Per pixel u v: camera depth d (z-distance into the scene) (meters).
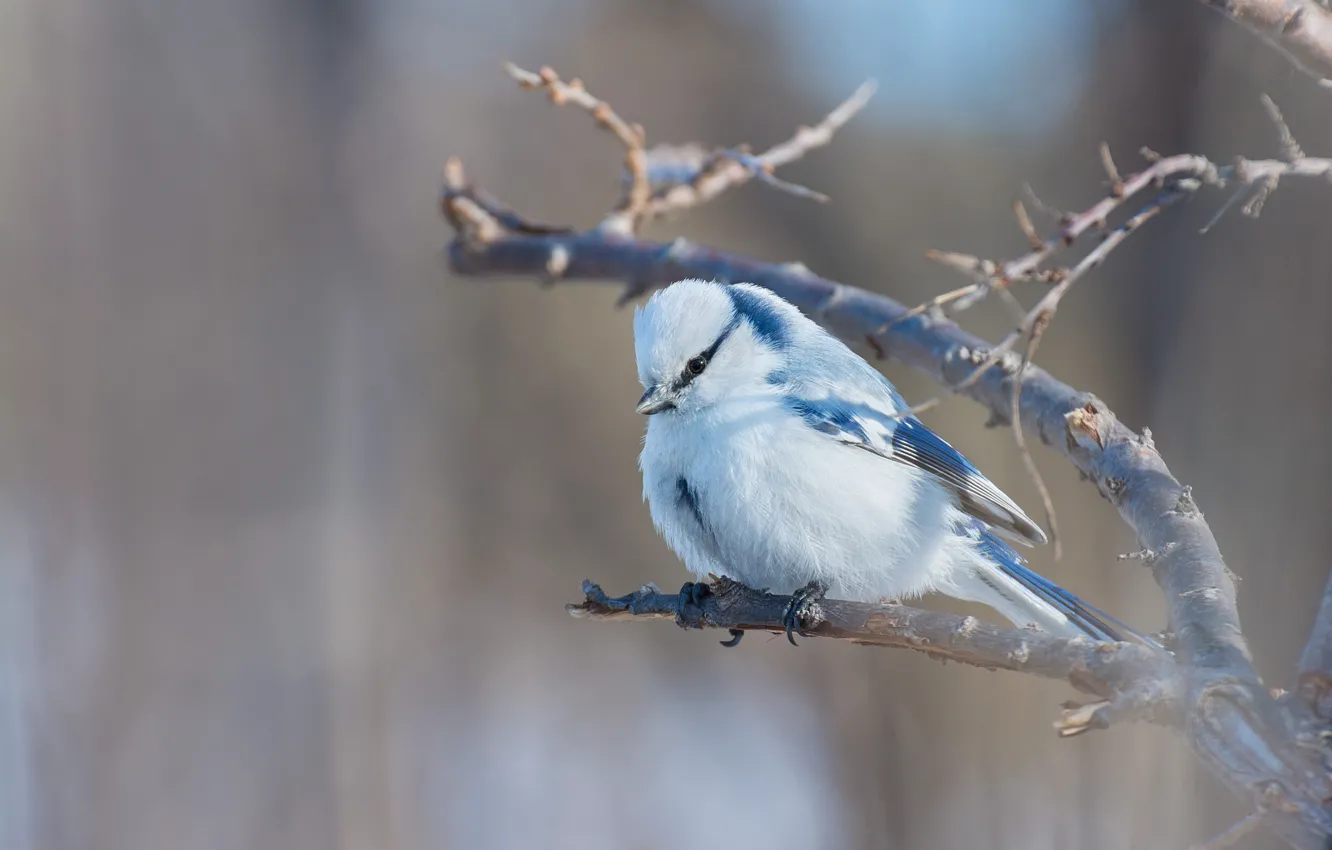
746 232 15.48
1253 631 7.40
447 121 17.27
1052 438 6.08
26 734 11.31
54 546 12.73
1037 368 6.46
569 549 15.44
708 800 12.30
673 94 16.91
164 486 13.81
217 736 12.12
